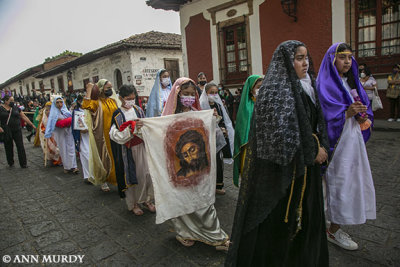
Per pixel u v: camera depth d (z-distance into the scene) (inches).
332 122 93.2
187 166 103.0
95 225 135.3
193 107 114.5
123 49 639.8
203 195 104.6
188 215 106.6
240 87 440.5
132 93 137.4
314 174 74.0
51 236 126.5
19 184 213.8
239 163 129.6
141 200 142.5
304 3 356.2
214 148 110.1
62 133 229.6
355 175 94.2
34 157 317.4
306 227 72.1
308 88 75.5
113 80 701.9
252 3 401.4
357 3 337.4
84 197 175.5
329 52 98.0
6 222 144.2
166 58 683.4
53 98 229.5
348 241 100.7
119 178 133.7
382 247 100.7
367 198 97.7
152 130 100.4
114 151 133.0
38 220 144.9
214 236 104.9
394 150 221.1
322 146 75.3
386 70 332.8
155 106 168.9
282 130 63.2
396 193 143.6
